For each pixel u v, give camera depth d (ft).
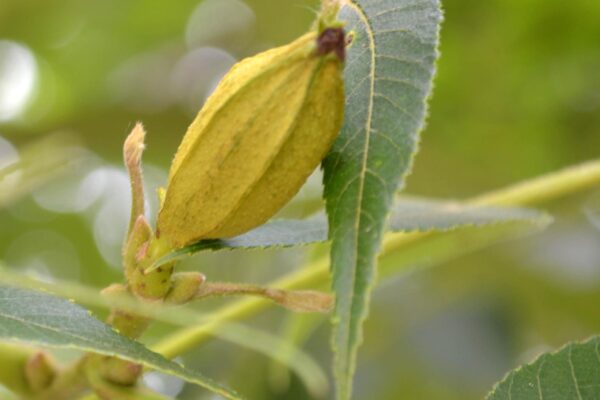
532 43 1.61
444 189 1.69
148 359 0.78
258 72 0.79
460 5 1.61
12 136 1.69
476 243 1.20
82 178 2.01
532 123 1.66
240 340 1.00
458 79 1.67
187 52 1.91
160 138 1.82
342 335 0.76
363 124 0.80
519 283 1.58
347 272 0.77
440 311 1.56
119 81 1.98
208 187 0.81
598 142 1.65
